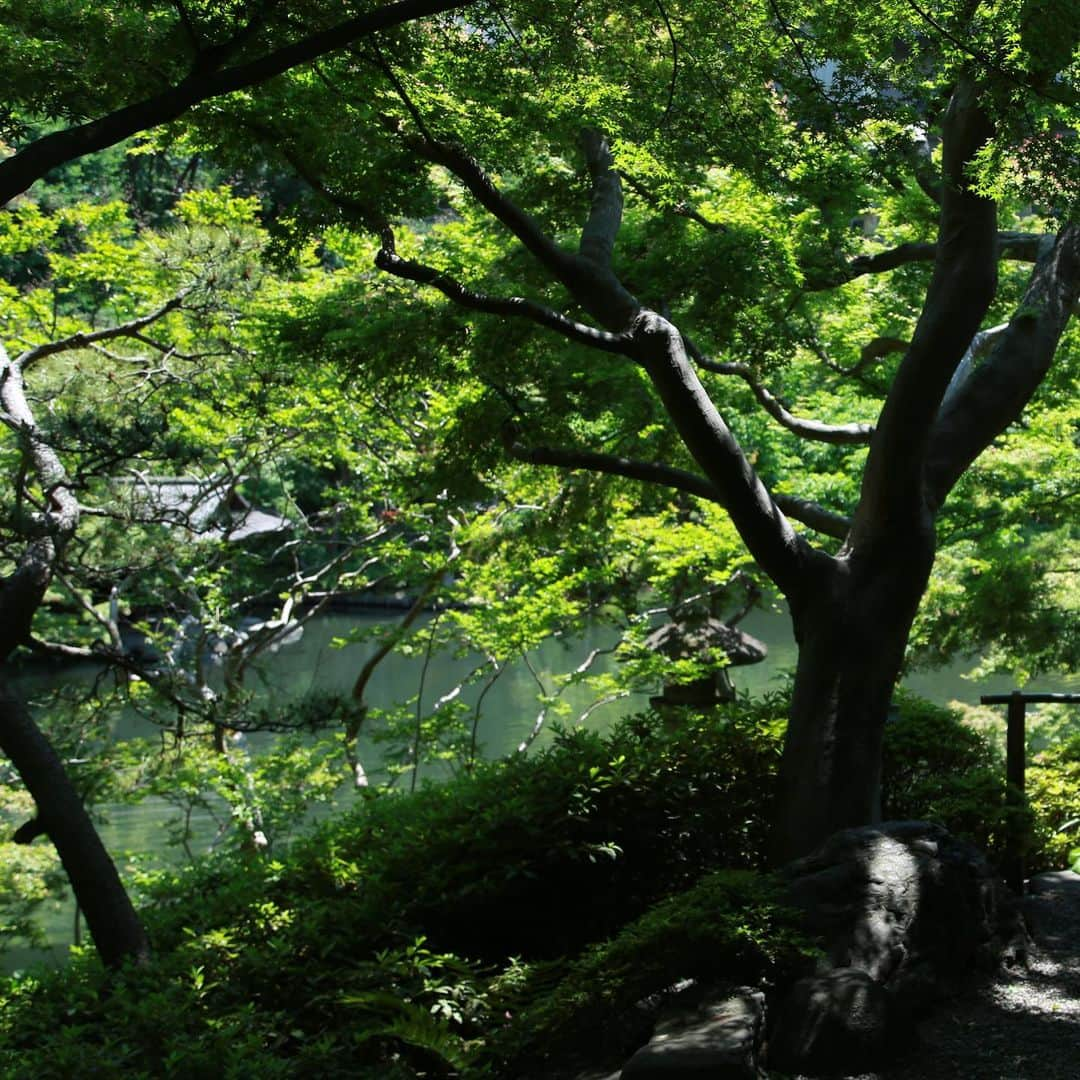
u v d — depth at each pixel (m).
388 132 6.86
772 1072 4.29
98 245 12.05
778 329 8.81
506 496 12.42
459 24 6.79
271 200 18.98
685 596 13.89
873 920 4.89
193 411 12.55
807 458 15.31
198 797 12.68
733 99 6.80
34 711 10.66
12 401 8.18
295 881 6.26
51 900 14.09
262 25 5.04
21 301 12.56
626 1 6.40
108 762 11.10
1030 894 6.38
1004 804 6.47
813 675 6.27
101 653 7.90
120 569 8.23
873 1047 4.32
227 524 13.66
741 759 6.61
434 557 12.95
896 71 6.38
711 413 6.38
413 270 6.70
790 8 6.43
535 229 6.92
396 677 25.36
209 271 10.24
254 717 7.90
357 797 15.97
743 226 8.59
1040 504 11.26
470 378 9.30
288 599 14.75
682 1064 3.92
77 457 9.04
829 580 6.35
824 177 7.18
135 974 5.33
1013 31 5.27
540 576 12.84
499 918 6.06
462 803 6.38
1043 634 11.05
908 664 11.76
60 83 5.73
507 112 7.17
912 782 6.92
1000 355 6.94
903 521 6.32
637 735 7.14
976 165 5.59
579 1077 4.42
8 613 7.18
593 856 5.84
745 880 4.98
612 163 8.13
